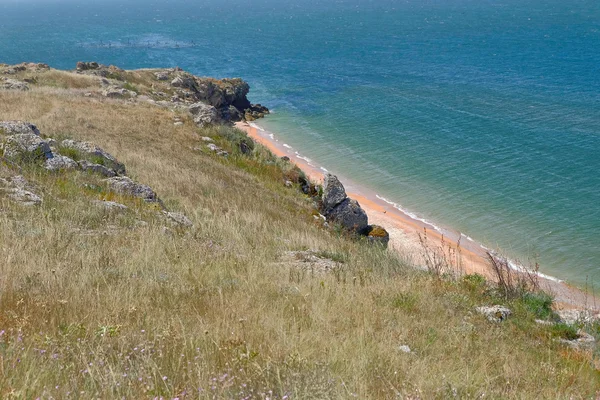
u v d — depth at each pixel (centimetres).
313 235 2083
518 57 11462
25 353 548
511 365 857
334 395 562
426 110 7119
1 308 745
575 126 6019
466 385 684
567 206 3888
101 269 1015
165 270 1098
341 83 9450
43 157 1805
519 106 7094
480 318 1168
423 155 5275
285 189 3183
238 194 2512
